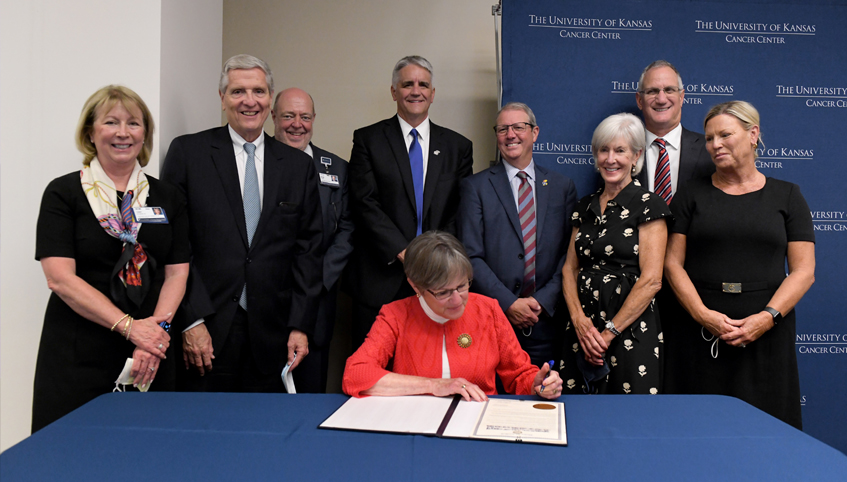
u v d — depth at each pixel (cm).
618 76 299
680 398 149
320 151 290
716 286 223
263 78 228
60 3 234
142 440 119
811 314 294
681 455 112
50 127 235
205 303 209
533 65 298
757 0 300
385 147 272
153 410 138
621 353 215
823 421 293
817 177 296
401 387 150
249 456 111
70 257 178
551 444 116
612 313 218
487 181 262
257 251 218
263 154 231
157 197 197
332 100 352
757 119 226
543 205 257
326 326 269
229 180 221
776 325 216
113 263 185
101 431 124
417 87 272
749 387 217
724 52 299
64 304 179
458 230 262
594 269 227
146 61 235
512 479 101
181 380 217
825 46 300
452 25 354
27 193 235
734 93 298
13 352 236
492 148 354
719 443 118
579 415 135
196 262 215
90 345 178
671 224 225
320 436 121
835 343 294
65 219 179
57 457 111
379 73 353
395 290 260
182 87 258
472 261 252
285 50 351
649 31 299
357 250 276
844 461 109
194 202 216
